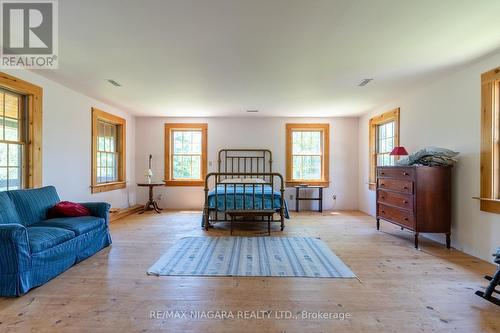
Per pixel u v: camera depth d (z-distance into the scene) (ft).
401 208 12.69
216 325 6.17
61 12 7.14
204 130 22.26
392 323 6.28
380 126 19.20
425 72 11.62
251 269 9.37
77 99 14.99
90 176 16.24
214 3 6.72
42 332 5.88
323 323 6.27
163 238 13.39
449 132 12.06
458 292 7.78
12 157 11.30
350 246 12.10
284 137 22.17
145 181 22.29
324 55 9.88
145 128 22.36
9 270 7.38
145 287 8.04
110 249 11.64
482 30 8.05
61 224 9.91
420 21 7.56
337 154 22.20
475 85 10.66
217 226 16.19
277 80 12.78
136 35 8.40
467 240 11.04
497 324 6.26
